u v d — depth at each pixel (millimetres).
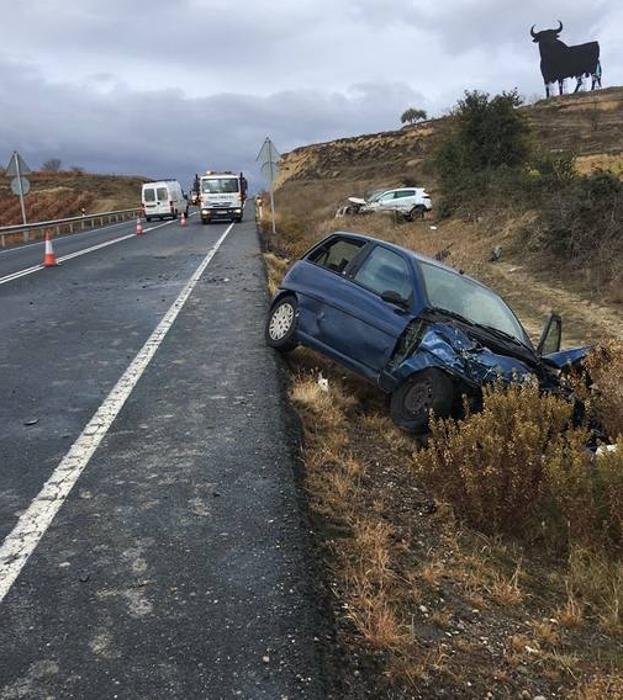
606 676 2979
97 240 26516
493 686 2818
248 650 2738
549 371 6117
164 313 10211
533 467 4301
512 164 31344
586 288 14055
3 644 2748
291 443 5070
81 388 6332
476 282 7203
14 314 10281
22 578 3223
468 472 4309
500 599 3520
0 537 3600
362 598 3205
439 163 34000
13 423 5371
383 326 6297
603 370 5695
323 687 2559
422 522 4375
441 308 6316
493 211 22438
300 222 35625
